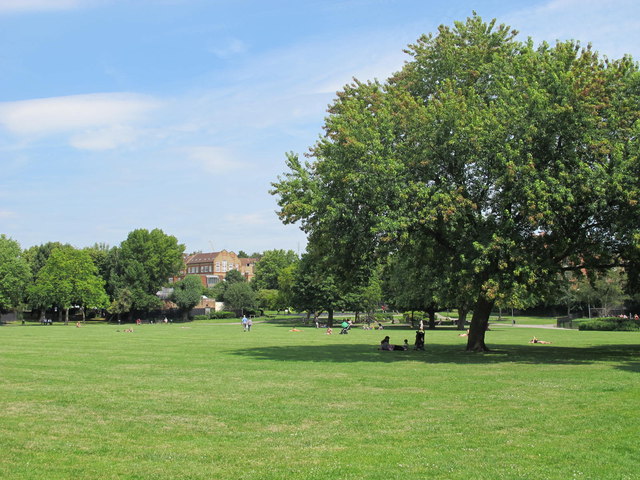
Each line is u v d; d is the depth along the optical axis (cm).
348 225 2781
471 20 3422
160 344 4078
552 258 2792
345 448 1054
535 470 898
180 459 995
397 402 1517
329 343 4278
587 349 3444
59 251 10194
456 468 914
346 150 2692
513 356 2914
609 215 2647
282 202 2902
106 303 10581
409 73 3341
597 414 1295
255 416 1354
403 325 9200
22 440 1137
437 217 2659
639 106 2750
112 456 1020
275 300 12538
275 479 877
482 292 2700
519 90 2734
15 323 10494
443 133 2700
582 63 2759
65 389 1798
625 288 3412
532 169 2456
